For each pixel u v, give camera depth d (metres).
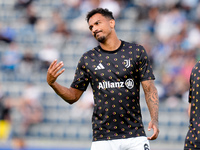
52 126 36.25
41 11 48.44
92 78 13.84
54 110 37.34
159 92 37.22
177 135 34.91
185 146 13.57
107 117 13.47
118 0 47.31
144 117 35.88
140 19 45.75
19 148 32.44
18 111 36.78
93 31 13.96
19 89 39.47
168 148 32.81
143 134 13.63
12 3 49.62
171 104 36.72
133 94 13.57
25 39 44.69
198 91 13.34
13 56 42.09
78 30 45.41
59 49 43.25
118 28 45.16
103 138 13.54
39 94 38.06
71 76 40.69
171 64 39.53
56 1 49.12
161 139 34.88
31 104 37.16
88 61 13.95
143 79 13.73
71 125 36.19
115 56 13.74
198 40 41.97
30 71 41.19
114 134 13.45
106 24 13.93
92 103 36.53
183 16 44.97
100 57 13.85
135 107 13.61
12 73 41.19
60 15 47.34
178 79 37.72
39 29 46.09
